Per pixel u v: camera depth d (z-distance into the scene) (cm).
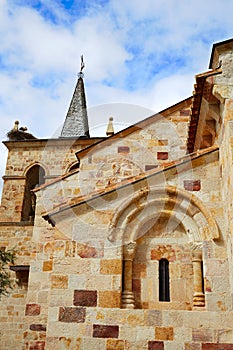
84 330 837
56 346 833
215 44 934
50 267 1243
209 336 803
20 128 2544
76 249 899
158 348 806
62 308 857
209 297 831
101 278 873
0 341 1667
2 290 1542
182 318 820
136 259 912
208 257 862
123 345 816
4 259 1548
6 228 1902
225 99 885
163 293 888
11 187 2373
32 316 1198
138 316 833
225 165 875
